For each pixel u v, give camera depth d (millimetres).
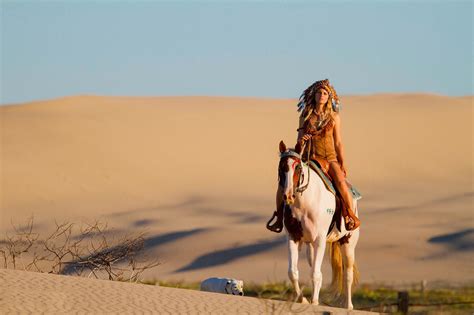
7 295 31297
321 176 40062
